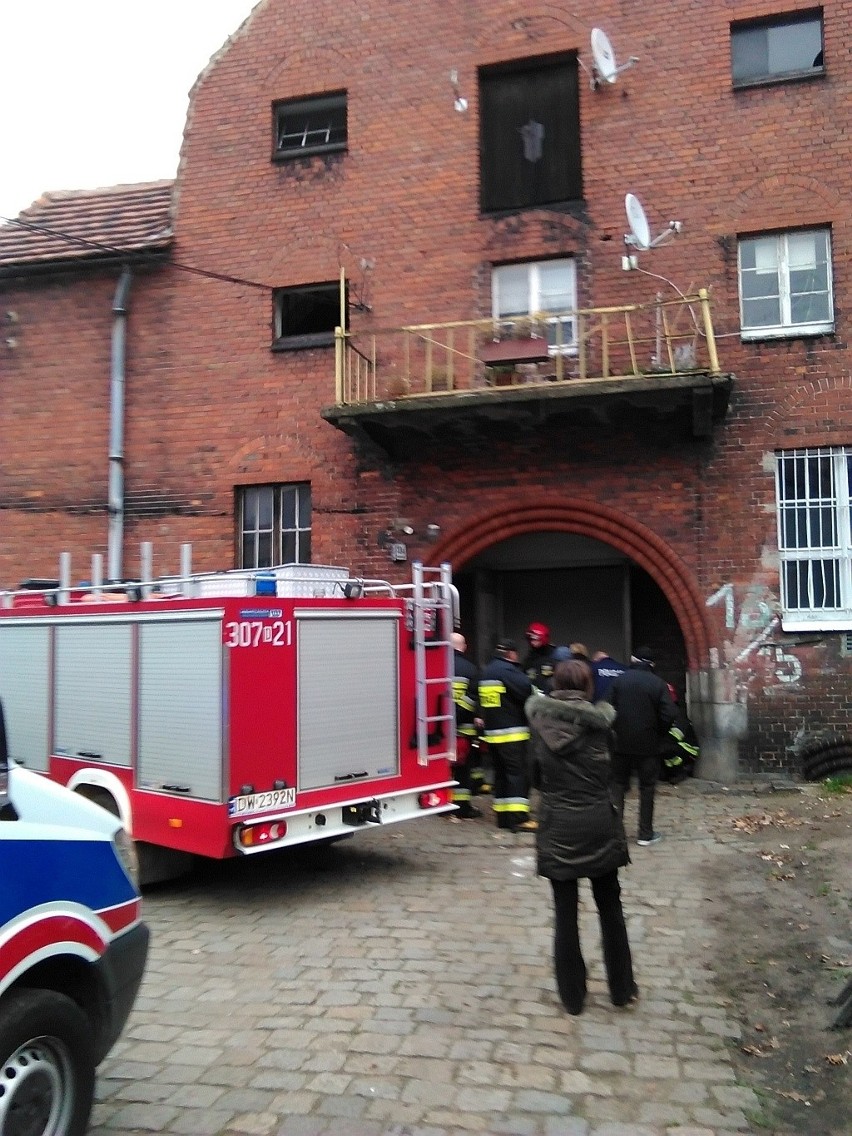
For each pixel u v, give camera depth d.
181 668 6.70
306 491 12.48
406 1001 4.91
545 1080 4.02
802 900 6.36
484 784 10.93
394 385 11.41
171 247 12.97
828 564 10.73
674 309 11.20
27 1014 3.06
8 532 13.16
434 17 12.36
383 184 12.35
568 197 11.89
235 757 6.36
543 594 14.17
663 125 11.43
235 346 12.66
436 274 12.07
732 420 10.95
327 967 5.44
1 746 3.64
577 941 4.72
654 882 6.98
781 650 10.64
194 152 13.09
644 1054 4.26
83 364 13.16
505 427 11.27
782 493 10.89
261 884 7.27
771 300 11.13
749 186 11.12
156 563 12.65
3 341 13.46
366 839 8.66
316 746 6.86
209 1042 4.46
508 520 11.57
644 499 11.13
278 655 6.68
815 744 10.43
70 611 7.75
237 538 12.55
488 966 5.39
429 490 11.83
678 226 11.19
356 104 12.55
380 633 7.45
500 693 9.02
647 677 8.23
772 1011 4.70
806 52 11.31
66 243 13.38
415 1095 3.91
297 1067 4.18
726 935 5.81
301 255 12.55
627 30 11.64
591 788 4.66
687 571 10.94
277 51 12.94
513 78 12.24
